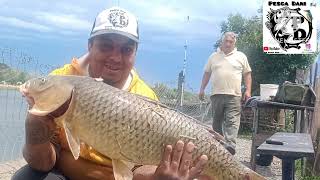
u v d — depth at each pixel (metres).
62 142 1.19
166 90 4.47
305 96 3.28
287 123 5.30
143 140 1.04
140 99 1.05
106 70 1.22
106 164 1.20
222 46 3.51
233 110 3.43
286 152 1.76
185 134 1.07
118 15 1.20
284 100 3.31
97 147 1.03
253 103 3.42
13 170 2.45
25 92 1.02
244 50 7.68
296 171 3.08
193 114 4.43
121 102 1.03
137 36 1.23
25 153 1.14
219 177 1.10
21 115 2.76
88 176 1.20
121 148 1.03
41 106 1.00
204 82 3.72
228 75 3.43
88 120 1.01
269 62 7.54
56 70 1.28
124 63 1.22
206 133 1.09
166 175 1.06
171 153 1.06
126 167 1.05
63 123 1.02
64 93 1.00
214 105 3.51
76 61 1.26
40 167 1.15
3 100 2.79
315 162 2.87
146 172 1.17
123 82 1.27
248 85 3.59
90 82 1.02
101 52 1.21
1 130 2.75
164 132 1.05
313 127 3.08
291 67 7.47
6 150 2.68
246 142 4.97
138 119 1.03
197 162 1.08
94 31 1.20
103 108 1.01
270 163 3.34
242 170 1.11
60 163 1.21
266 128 5.06
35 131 1.08
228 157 1.10
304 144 1.96
